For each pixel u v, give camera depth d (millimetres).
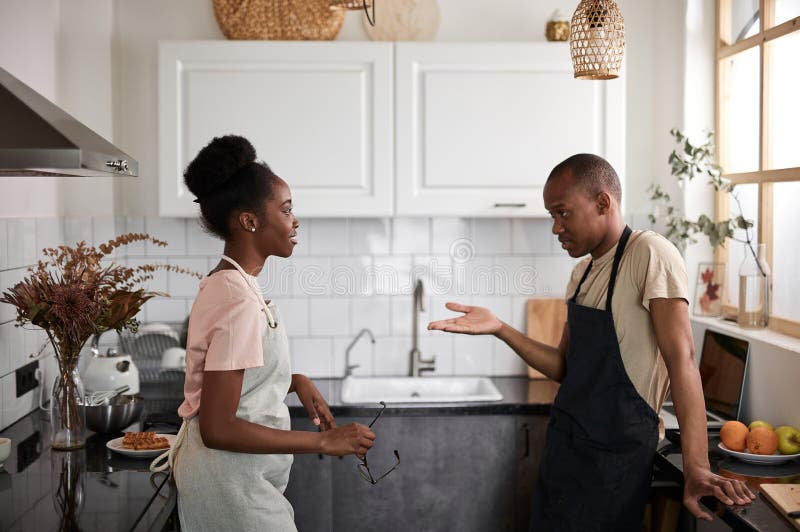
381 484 3023
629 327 2117
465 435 3027
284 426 1888
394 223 3482
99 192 3227
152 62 3381
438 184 3115
